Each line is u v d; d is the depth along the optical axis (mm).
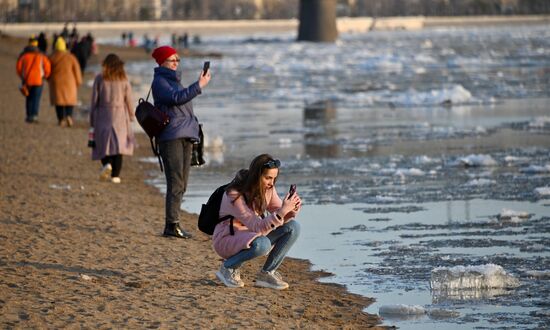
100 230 30719
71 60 61875
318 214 34656
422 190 39062
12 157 48688
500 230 30859
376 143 56156
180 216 34469
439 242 29391
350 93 98500
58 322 19938
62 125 63125
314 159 49656
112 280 24078
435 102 83875
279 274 25031
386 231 31391
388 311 22047
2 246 27609
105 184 41281
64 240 28891
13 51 172250
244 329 19984
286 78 127375
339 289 24359
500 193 37812
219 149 54812
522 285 24141
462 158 46438
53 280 23625
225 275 23797
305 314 21641
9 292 22250
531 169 43312
